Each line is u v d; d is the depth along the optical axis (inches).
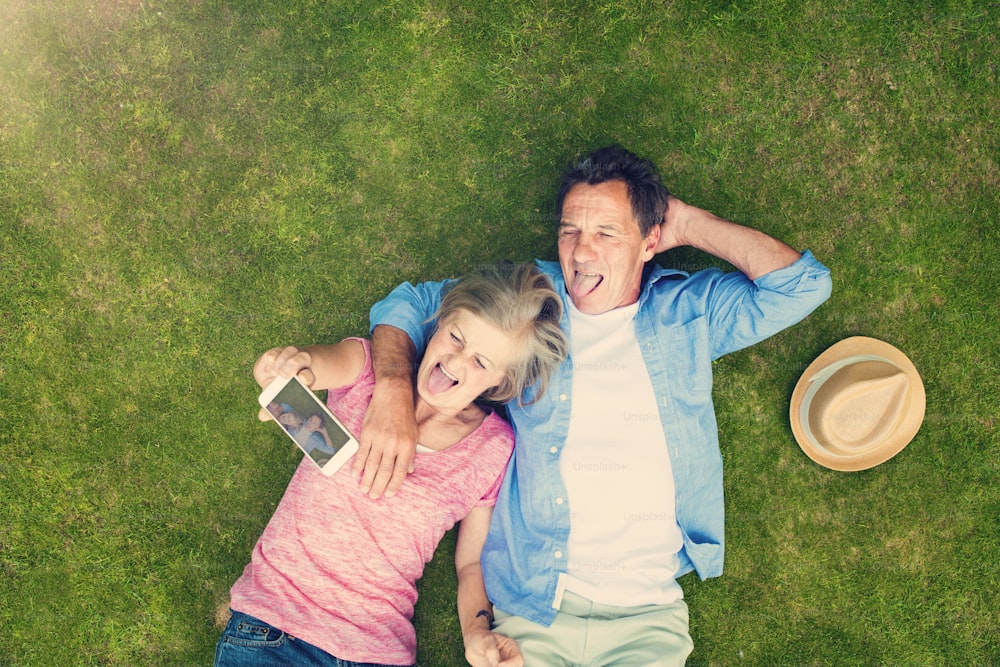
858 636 115.9
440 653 115.5
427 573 115.7
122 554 114.8
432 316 94.3
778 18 116.3
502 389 97.2
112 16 115.7
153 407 115.6
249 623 88.6
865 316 116.6
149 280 115.9
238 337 116.1
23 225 115.6
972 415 116.0
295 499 92.0
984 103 116.3
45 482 115.0
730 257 98.7
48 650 114.7
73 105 115.8
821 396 107.3
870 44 116.4
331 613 89.7
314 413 88.1
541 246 117.4
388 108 116.6
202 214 116.1
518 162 117.0
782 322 97.3
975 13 115.9
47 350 115.5
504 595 99.7
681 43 116.3
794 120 116.6
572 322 102.1
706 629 116.4
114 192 115.9
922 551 116.0
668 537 99.5
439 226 117.3
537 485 98.3
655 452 98.1
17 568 114.5
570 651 97.7
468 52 116.4
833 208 116.5
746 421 116.9
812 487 116.6
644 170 98.3
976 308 116.2
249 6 116.2
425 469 93.0
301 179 116.5
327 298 116.8
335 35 116.3
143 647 114.9
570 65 116.4
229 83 116.3
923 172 116.3
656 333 100.2
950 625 115.7
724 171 116.7
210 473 115.4
